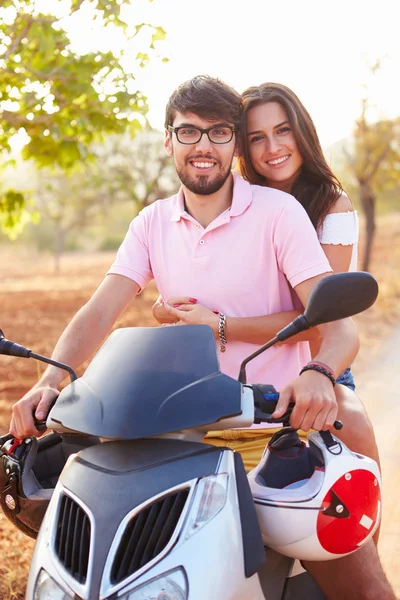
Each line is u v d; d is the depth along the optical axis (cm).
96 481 187
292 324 207
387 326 1169
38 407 222
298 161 352
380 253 2916
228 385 198
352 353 234
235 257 279
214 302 284
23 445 230
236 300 282
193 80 277
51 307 1831
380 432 599
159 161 1745
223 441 262
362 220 4572
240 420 193
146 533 178
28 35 508
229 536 182
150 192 1748
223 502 185
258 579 193
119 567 175
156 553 176
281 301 286
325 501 198
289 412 211
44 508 221
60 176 2228
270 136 347
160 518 179
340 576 224
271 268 279
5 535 409
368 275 204
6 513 231
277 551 208
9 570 360
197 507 181
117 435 186
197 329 213
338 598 227
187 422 188
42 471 241
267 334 276
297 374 286
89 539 182
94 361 219
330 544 199
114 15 499
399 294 1512
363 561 223
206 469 187
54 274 3600
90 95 532
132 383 198
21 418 224
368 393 732
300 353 301
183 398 193
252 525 189
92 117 553
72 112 559
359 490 202
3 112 533
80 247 6638
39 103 528
